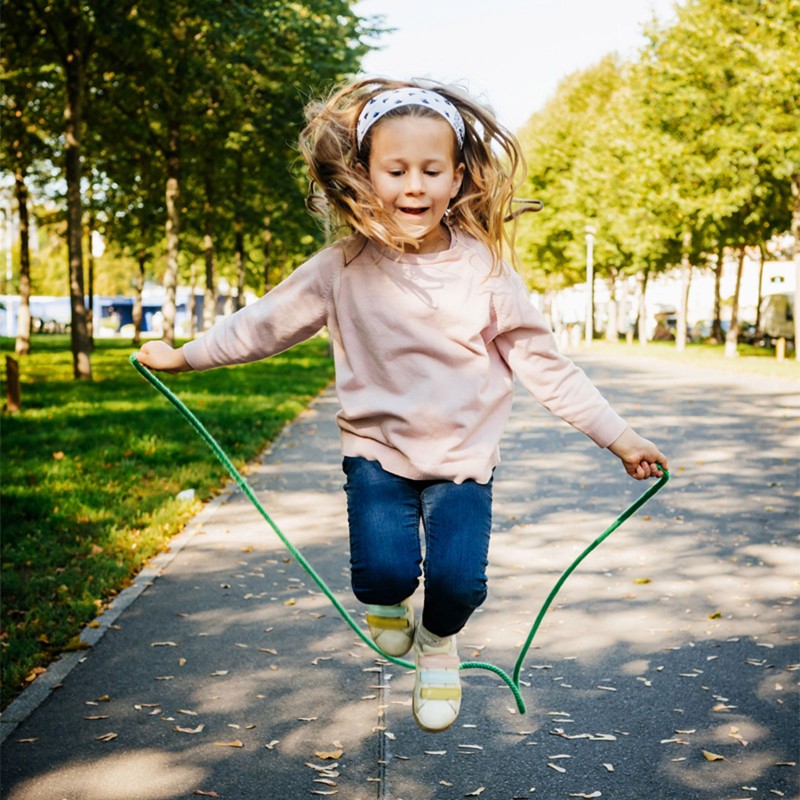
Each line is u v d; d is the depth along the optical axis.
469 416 2.83
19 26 20.70
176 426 14.02
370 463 2.89
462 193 2.90
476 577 2.76
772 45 26.66
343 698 4.74
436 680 2.93
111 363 30.55
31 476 9.90
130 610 6.09
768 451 12.70
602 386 23.22
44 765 4.02
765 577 6.84
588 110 50.50
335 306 2.92
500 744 4.23
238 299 36.31
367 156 2.79
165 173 28.98
